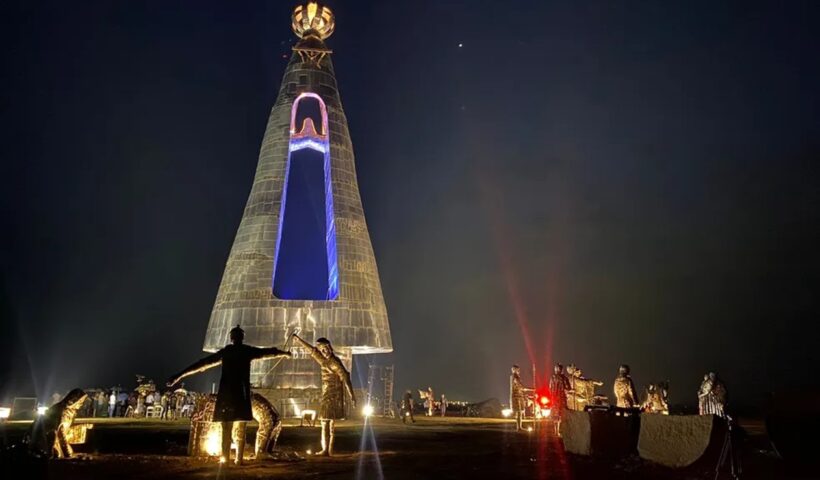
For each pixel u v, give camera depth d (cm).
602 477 1237
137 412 3822
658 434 1395
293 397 3541
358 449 1834
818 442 1296
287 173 4078
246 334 3644
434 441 2105
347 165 4175
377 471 1288
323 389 1595
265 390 3534
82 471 1260
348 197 4069
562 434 1773
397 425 3030
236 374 1339
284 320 3669
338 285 3797
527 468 1358
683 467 1295
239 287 3766
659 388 2862
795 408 1335
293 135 4191
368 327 3775
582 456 1578
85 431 1783
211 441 1562
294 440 2106
